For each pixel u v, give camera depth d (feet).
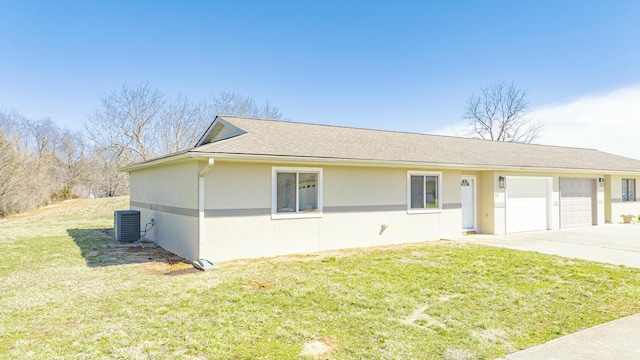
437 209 38.96
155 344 12.89
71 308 16.71
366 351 12.42
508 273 23.16
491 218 42.73
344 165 33.04
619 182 56.59
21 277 22.63
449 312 16.22
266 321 15.10
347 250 32.12
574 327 14.74
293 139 34.22
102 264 26.68
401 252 30.73
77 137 137.28
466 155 43.01
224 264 26.40
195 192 27.37
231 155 26.12
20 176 85.15
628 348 12.62
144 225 41.55
